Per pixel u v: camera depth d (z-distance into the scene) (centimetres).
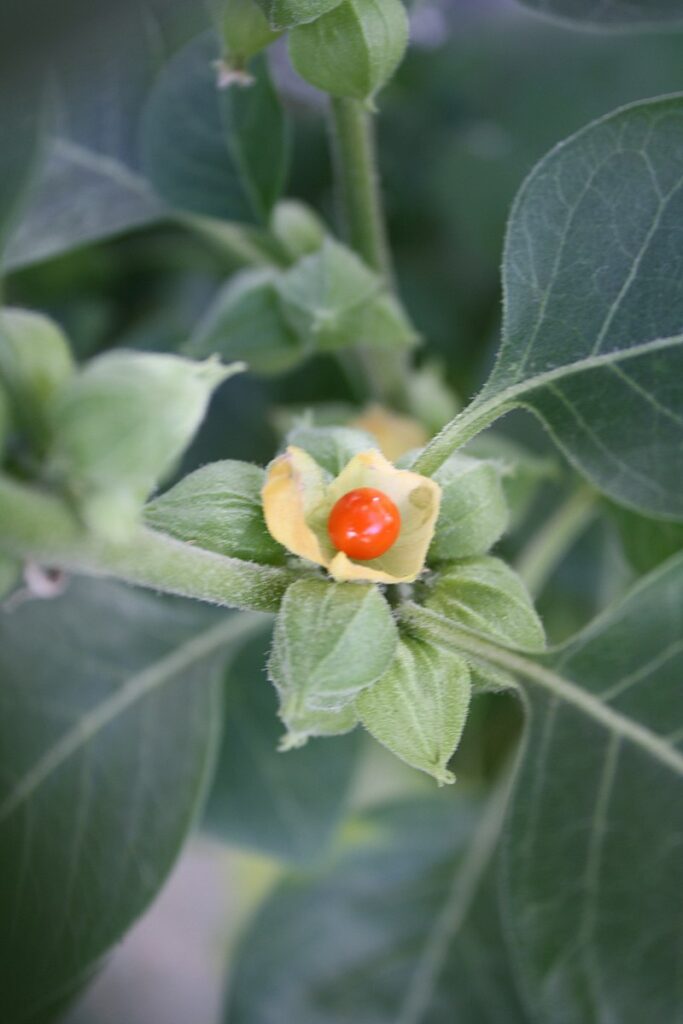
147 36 27
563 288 21
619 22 22
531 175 20
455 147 33
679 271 20
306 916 29
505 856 22
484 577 20
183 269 34
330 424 26
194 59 25
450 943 29
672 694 21
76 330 33
